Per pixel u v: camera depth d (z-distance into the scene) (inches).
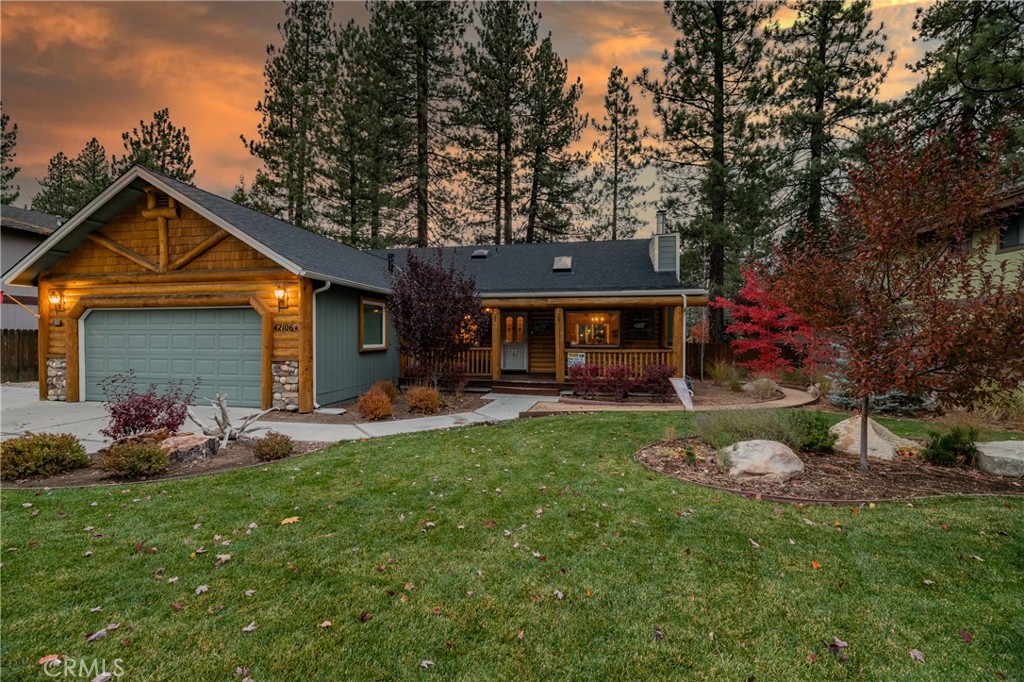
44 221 768.9
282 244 410.9
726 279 863.1
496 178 939.3
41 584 122.1
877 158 199.8
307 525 159.5
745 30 665.6
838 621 109.2
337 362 434.3
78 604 114.2
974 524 155.8
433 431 316.2
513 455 246.5
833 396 406.6
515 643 102.3
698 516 165.3
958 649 99.8
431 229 943.0
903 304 194.4
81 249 439.8
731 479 204.4
